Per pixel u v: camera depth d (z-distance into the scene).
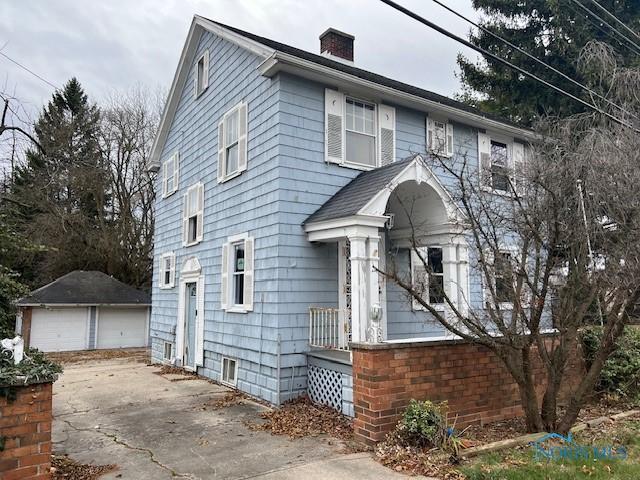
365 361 5.71
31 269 23.70
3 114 10.59
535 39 15.93
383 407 5.57
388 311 9.70
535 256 5.78
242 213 9.90
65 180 24.47
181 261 13.23
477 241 5.77
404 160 8.72
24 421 3.97
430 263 10.34
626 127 5.98
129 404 8.29
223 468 5.05
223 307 10.40
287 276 8.42
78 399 8.72
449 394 6.13
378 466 4.95
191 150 13.12
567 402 7.37
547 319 7.72
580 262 5.49
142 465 5.18
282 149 8.67
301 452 5.53
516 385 6.81
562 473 4.41
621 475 4.39
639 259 5.00
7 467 3.85
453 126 11.59
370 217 7.52
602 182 5.28
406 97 10.16
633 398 7.70
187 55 13.27
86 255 25.39
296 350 8.36
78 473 4.94
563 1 13.74
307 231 8.62
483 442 5.55
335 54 12.65
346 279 8.94
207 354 11.16
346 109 9.73
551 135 6.61
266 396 8.40
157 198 15.98
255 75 9.73
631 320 5.67
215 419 7.19
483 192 6.08
